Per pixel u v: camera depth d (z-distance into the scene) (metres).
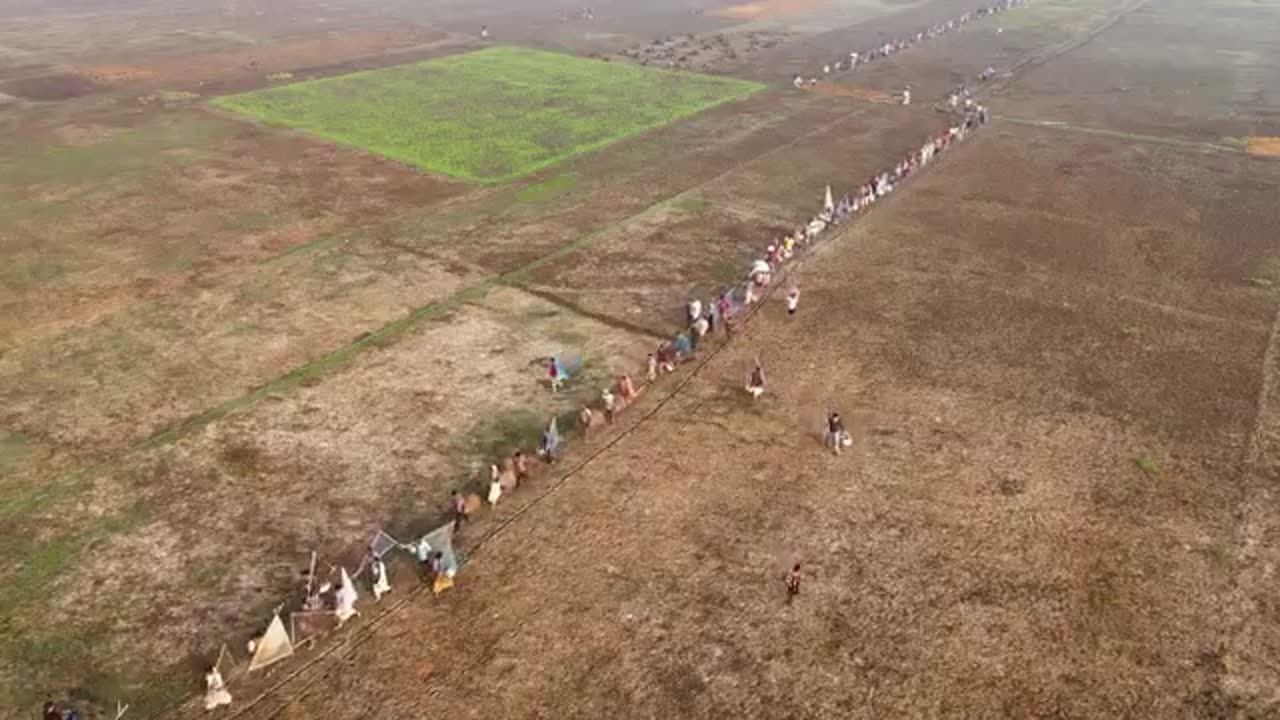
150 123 66.31
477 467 29.36
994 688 21.67
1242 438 31.11
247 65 84.75
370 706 21.08
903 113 72.12
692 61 89.56
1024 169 59.00
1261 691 21.58
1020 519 27.16
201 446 30.20
